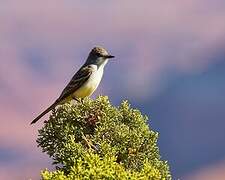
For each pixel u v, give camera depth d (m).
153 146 15.56
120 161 15.06
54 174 13.13
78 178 13.12
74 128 15.57
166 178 15.37
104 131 15.28
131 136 15.29
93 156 13.48
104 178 13.23
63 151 15.01
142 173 13.68
